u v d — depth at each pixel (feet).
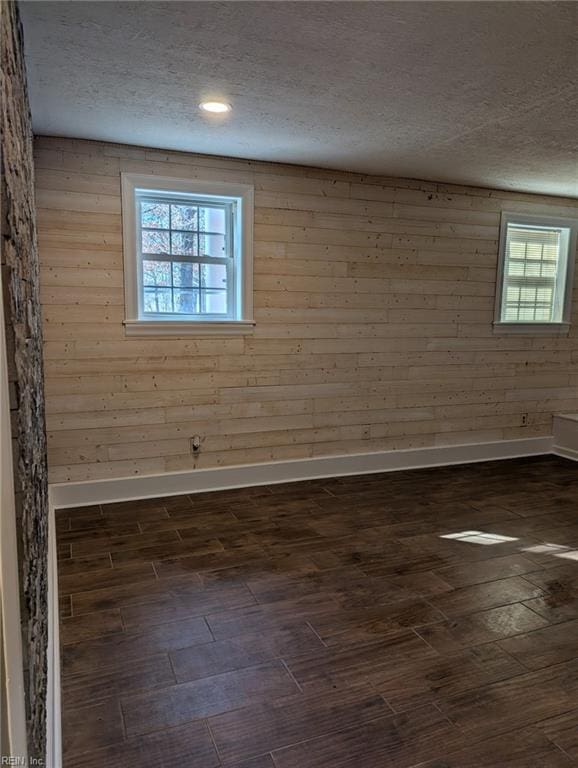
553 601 8.53
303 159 12.96
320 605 8.31
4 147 3.13
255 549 10.27
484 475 15.37
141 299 12.79
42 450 7.00
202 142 11.69
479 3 6.09
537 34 6.79
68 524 11.37
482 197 15.84
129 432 12.84
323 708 6.15
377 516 12.07
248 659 6.99
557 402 17.89
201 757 5.45
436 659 7.05
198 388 13.35
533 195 16.55
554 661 7.05
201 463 13.61
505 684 6.59
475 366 16.56
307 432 14.66
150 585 8.85
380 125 10.38
